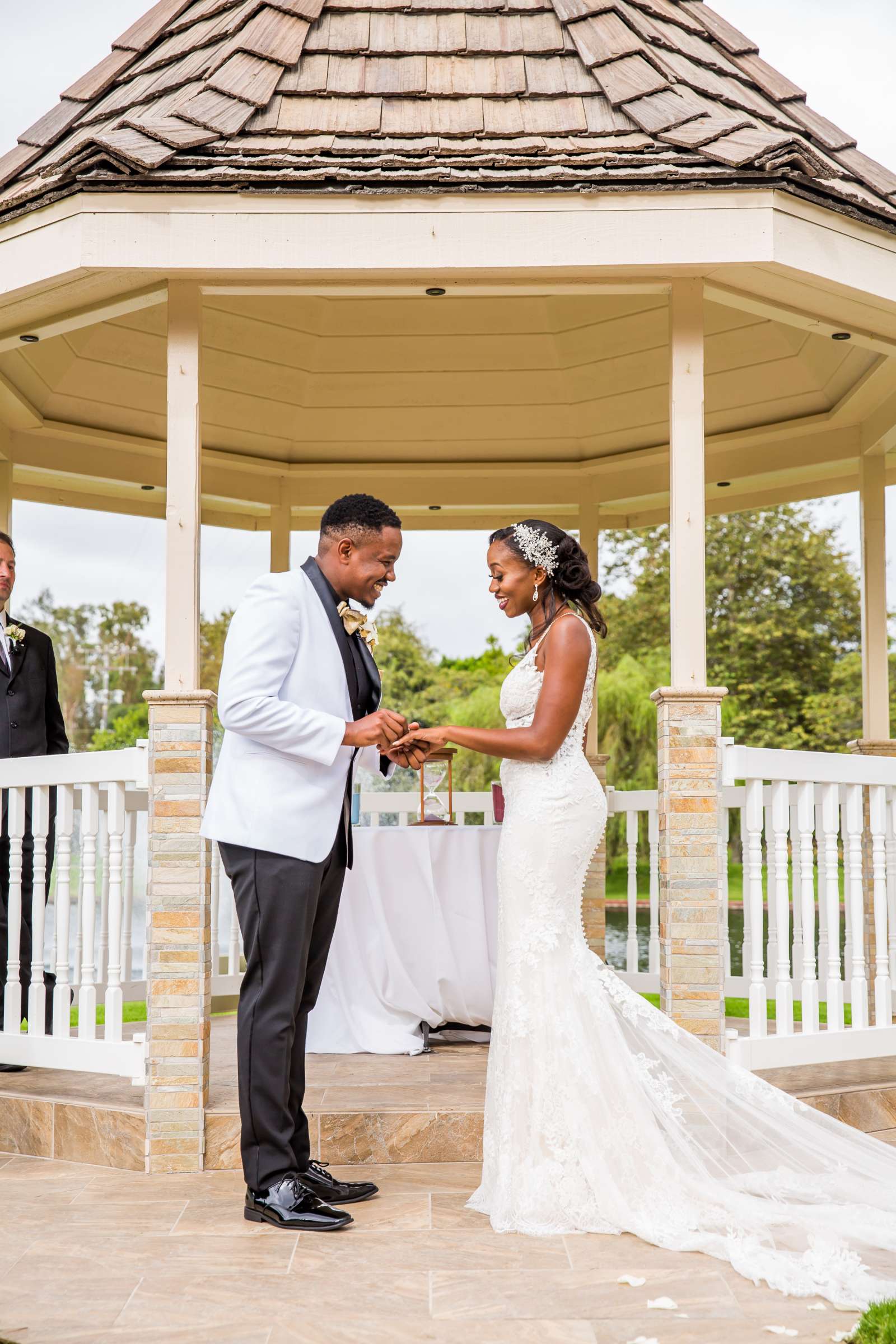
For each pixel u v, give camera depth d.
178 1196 3.11
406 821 6.33
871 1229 2.71
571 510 6.55
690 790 3.52
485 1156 3.03
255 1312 2.32
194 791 3.44
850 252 3.71
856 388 4.96
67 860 3.66
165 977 3.39
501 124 3.74
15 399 5.05
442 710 21.42
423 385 5.77
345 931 4.38
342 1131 3.38
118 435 5.66
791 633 18.73
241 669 2.82
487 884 4.39
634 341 5.43
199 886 3.41
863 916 3.81
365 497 3.04
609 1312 2.34
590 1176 2.86
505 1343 2.18
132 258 3.51
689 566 3.61
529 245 3.53
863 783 3.83
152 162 3.46
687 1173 2.90
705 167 3.55
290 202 3.52
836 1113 3.66
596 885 5.60
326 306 5.31
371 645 3.12
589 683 3.17
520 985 2.99
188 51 4.18
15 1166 3.45
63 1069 4.04
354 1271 2.55
